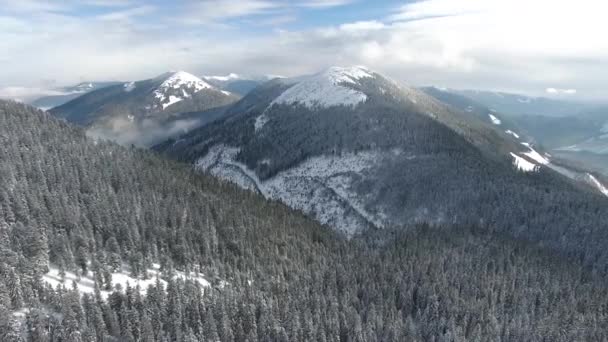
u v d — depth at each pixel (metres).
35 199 102.00
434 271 119.88
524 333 97.38
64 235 91.94
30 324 69.81
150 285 86.56
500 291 113.38
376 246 147.00
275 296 98.38
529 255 135.25
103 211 108.38
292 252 124.50
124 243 99.56
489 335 95.50
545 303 109.31
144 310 80.75
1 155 119.62
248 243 120.31
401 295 109.56
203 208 131.38
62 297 75.50
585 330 99.69
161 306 84.00
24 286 75.31
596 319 105.19
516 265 127.69
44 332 69.62
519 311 106.81
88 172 128.88
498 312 105.25
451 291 110.25
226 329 83.75
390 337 92.94
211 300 90.62
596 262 139.88
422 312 107.56
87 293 79.62
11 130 139.12
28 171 116.12
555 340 97.06
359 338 90.19
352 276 115.94
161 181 141.62
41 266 83.69
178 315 84.06
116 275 93.06
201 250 111.81
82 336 71.31
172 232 110.12
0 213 92.56
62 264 85.38
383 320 99.81
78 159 133.75
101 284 86.44
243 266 109.94
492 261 128.50
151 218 115.50
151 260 100.88
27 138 135.62
